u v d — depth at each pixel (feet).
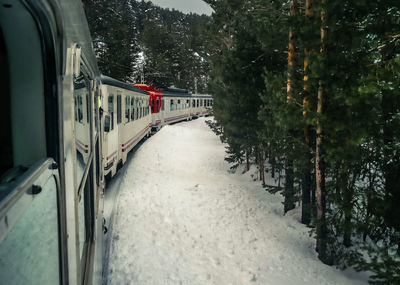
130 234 21.66
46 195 3.88
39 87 4.72
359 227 21.63
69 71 5.64
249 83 34.94
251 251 22.61
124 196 29.86
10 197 2.61
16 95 4.66
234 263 20.44
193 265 19.20
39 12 4.33
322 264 22.65
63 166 4.94
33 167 3.63
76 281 5.76
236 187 39.22
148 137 69.31
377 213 21.49
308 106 23.88
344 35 19.48
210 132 91.40
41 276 3.68
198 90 206.39
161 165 45.93
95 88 13.61
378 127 21.56
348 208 21.89
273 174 47.01
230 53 35.99
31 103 4.70
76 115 6.84
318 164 23.08
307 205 26.89
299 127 23.71
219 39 58.44
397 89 18.07
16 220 2.71
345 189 22.72
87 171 8.98
